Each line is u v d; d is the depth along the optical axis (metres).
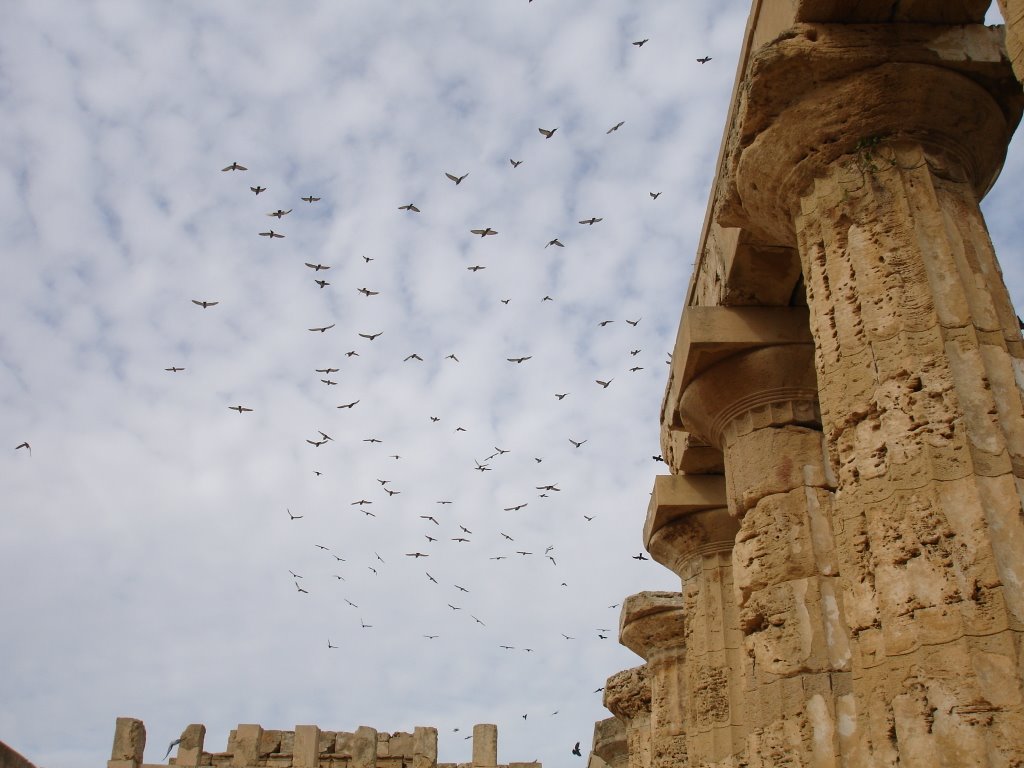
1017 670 6.52
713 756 13.05
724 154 10.96
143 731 24.70
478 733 27.28
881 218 8.52
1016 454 7.30
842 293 8.57
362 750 26.75
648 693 21.12
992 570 6.86
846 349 8.37
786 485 11.28
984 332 7.82
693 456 14.12
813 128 9.11
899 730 7.01
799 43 8.94
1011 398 7.56
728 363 11.89
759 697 10.64
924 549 7.24
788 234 9.93
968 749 6.53
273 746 26.36
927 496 7.34
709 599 14.09
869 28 8.99
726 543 14.36
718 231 12.20
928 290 7.98
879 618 7.47
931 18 9.04
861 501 7.85
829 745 9.88
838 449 8.22
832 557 10.87
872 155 8.79
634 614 18.27
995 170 9.28
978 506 7.08
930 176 8.56
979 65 8.80
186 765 25.08
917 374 7.74
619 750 25.42
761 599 10.91
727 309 11.83
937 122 8.83
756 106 9.29
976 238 8.40
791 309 11.88
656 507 14.41
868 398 8.03
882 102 8.82
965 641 6.77
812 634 10.45
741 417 11.98
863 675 7.54
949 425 7.45
